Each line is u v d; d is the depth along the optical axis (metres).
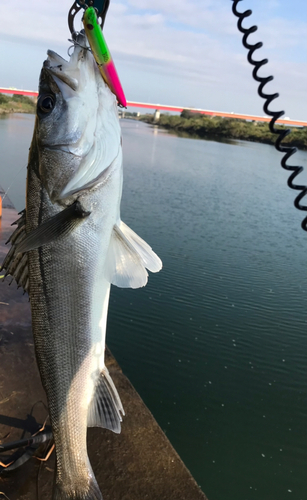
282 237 14.00
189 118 61.94
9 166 14.52
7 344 3.18
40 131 1.60
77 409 1.72
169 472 2.24
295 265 11.03
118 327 6.93
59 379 1.73
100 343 1.76
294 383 5.82
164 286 8.73
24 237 1.67
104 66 1.40
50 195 1.61
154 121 74.94
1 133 22.17
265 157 37.78
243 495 4.09
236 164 31.80
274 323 7.48
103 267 1.72
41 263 1.70
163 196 18.52
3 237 5.56
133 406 2.71
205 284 9.05
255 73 1.60
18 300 3.93
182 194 19.42
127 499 2.07
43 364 1.75
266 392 5.61
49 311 1.71
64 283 1.69
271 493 4.12
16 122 28.16
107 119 1.68
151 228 13.26
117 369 3.08
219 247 12.02
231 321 7.44
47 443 2.29
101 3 1.41
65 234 1.59
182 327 7.07
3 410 2.54
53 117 1.58
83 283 1.68
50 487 2.10
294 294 8.93
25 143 19.67
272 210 18.22
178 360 6.16
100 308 1.74
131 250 1.74
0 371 2.87
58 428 1.72
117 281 1.75
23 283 1.77
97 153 1.64
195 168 28.06
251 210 17.80
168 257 10.65
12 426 2.43
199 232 13.38
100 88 1.65
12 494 2.05
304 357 6.43
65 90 1.57
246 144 49.75
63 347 1.72
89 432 2.47
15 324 3.49
